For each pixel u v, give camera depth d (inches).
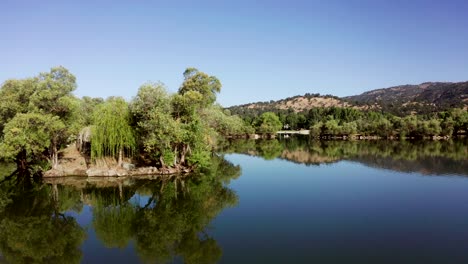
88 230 1191.6
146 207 1470.2
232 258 917.2
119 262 915.4
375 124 5797.2
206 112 2682.1
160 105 2041.1
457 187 1844.2
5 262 925.2
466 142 4741.6
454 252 952.9
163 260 918.4
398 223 1214.9
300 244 1015.6
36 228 1218.6
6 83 2102.6
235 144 5064.0
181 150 2359.7
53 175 2027.6
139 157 2315.5
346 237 1075.9
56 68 2167.8
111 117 2073.1
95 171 2069.4
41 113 1958.7
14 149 1841.8
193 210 1414.9
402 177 2171.5
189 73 3061.0
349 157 3243.1
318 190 1786.4
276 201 1545.3
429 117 6648.6
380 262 887.7
